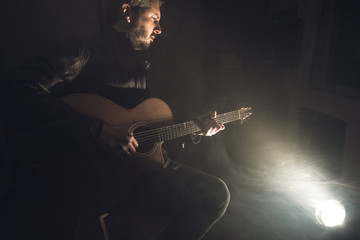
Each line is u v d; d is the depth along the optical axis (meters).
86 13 2.46
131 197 1.42
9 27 2.20
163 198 1.36
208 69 3.48
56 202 1.20
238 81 3.41
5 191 2.21
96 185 1.23
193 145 2.94
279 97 3.21
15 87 1.01
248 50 3.32
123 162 1.30
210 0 3.34
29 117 1.03
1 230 1.83
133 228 1.87
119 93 1.43
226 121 1.79
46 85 1.12
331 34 2.50
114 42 1.37
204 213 1.32
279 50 2.99
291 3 3.01
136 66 1.49
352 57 2.23
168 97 3.41
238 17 3.49
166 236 1.36
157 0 1.39
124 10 1.35
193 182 1.44
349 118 2.15
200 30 3.34
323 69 2.63
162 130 1.47
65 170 1.17
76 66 1.21
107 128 1.17
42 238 1.77
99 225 1.40
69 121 1.08
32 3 2.24
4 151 2.22
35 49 2.32
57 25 2.36
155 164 1.44
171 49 3.28
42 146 1.13
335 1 2.42
